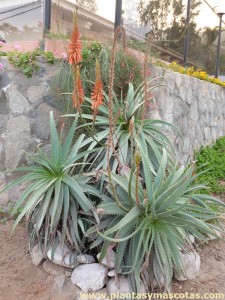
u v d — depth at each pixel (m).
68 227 2.71
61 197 2.64
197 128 6.00
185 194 2.91
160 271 2.52
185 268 2.74
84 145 3.18
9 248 3.04
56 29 4.22
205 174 5.33
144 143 2.97
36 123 3.62
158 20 5.91
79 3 4.75
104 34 4.82
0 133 3.61
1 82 3.54
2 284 2.62
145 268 2.49
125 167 2.66
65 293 2.52
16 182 2.79
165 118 4.41
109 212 2.45
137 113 3.25
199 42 7.82
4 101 3.57
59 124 3.62
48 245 2.75
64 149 2.89
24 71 3.50
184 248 2.72
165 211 2.46
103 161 2.94
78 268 2.59
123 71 3.55
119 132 3.07
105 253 2.45
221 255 3.16
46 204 2.60
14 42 4.92
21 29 5.11
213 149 6.62
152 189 2.49
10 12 5.19
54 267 2.71
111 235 2.52
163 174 2.65
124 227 2.41
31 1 4.87
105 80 3.52
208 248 3.27
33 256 2.83
